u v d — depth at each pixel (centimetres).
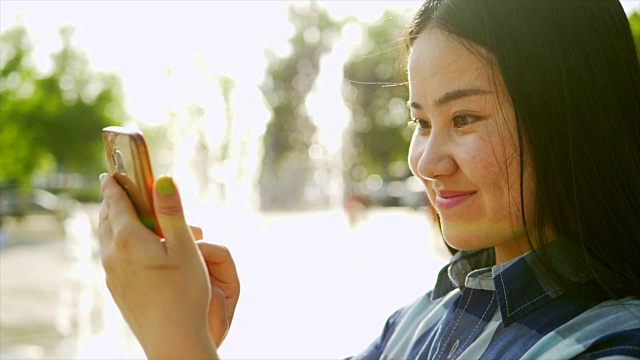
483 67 108
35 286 1186
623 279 104
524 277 110
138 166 87
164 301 87
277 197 4788
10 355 705
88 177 4956
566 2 109
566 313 104
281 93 4912
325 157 4609
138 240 87
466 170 109
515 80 106
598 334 97
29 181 3750
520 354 104
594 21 110
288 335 732
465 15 108
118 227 89
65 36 4156
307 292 1009
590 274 107
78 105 4109
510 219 109
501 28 107
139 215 91
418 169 114
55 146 3931
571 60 107
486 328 114
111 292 91
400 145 4562
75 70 4166
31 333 807
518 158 107
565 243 108
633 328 94
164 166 2006
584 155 106
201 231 120
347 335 736
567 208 106
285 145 4894
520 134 107
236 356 652
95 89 4225
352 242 1836
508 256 119
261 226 2419
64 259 1630
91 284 1216
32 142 3778
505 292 110
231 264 116
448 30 109
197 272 89
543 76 106
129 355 709
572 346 97
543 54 106
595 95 107
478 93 108
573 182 106
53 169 4922
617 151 108
